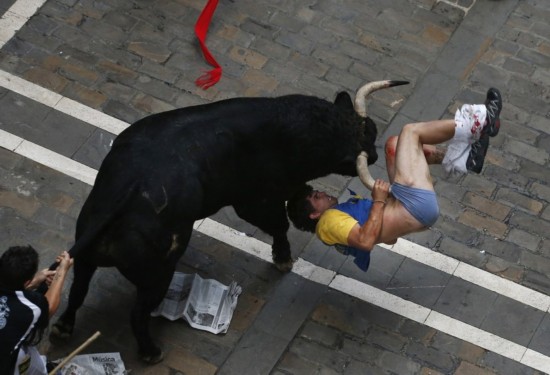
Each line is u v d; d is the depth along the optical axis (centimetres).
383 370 1248
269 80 1541
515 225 1399
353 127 1159
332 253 1352
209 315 1270
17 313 1005
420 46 1603
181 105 1501
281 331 1273
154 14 1611
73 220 1351
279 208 1226
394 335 1280
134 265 1087
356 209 1180
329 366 1248
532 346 1279
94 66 1531
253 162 1150
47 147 1423
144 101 1498
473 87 1557
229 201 1191
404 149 1155
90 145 1437
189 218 1106
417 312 1302
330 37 1605
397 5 1656
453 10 1658
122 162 1086
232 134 1124
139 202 1066
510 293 1327
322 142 1138
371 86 1179
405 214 1144
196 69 1545
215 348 1251
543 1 1672
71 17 1591
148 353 1209
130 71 1533
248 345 1257
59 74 1512
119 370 1207
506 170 1457
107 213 1062
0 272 1005
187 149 1100
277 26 1611
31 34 1559
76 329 1247
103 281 1296
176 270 1316
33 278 1062
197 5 1638
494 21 1644
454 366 1255
